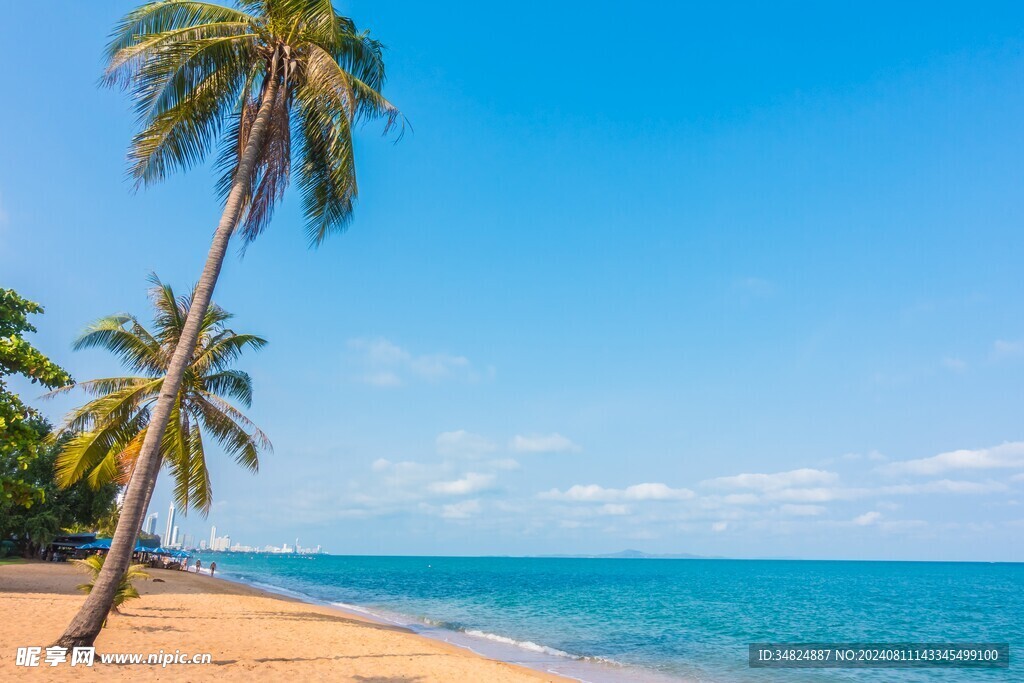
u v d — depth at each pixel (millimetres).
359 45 15312
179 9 13617
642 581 118938
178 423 22469
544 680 17031
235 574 100875
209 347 24922
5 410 13992
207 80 13945
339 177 14203
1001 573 188750
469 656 22172
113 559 11891
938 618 52438
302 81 14359
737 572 185625
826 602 69688
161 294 24609
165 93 13305
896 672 26469
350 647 19172
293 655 16516
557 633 36156
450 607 52219
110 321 24109
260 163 14430
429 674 15758
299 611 31625
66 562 55312
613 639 34375
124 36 13188
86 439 20312
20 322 15672
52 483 49562
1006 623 48625
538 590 83938
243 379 26562
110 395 20781
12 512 49000
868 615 54406
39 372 14227
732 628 41812
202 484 23953
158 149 13773
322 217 15469
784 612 55500
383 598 61625
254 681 12547
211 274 12656
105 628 17875
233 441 23969
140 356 24406
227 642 17641
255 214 14828
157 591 34156
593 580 121375
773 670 25734
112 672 11750
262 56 14242
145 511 13039
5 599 21953
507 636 33094
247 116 14328
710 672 24672
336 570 166000
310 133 14820
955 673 26703
